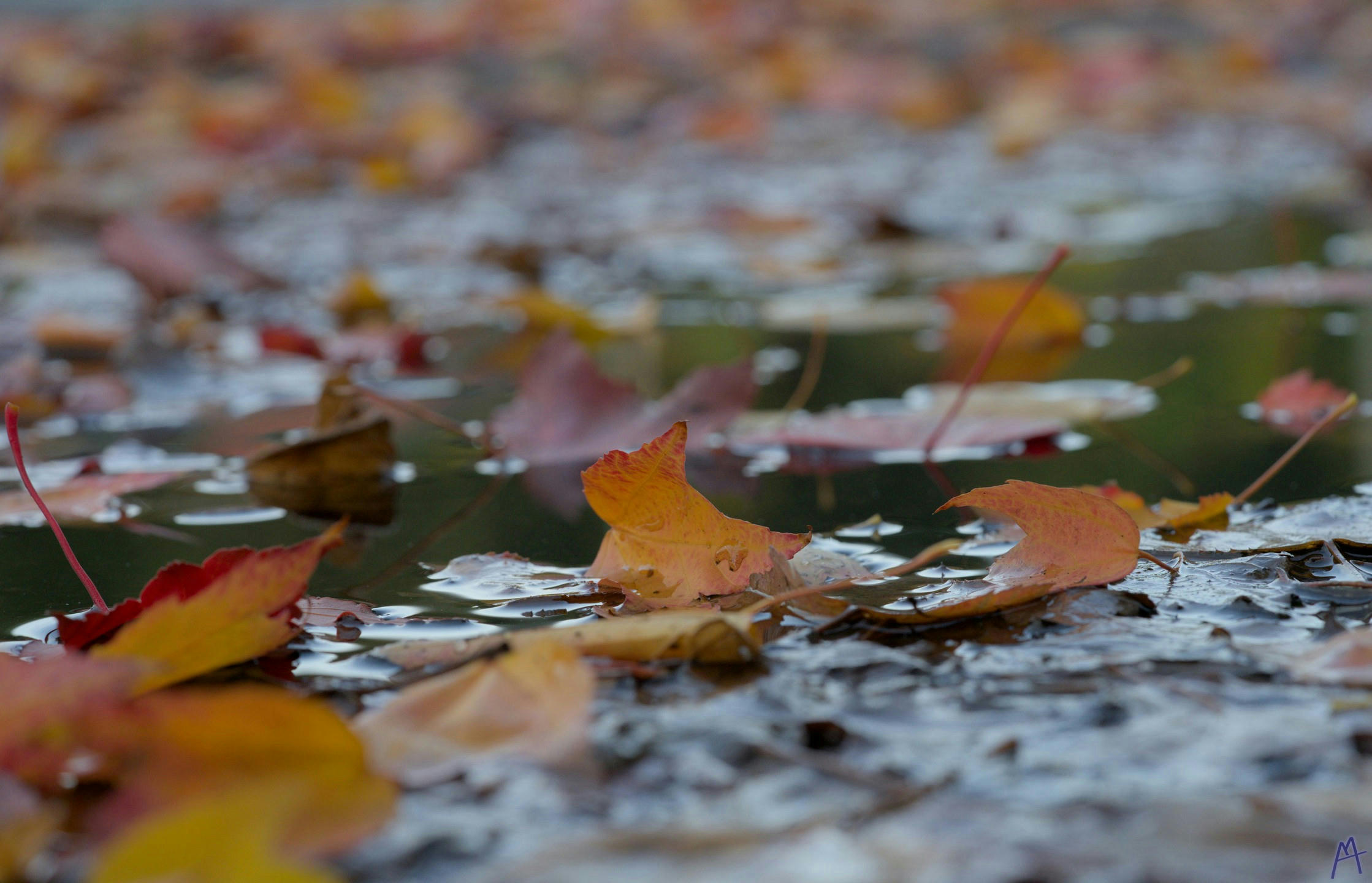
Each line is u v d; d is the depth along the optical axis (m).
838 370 1.38
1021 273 1.95
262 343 1.47
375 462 1.12
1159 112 4.02
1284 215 2.02
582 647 0.93
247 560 0.92
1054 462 1.11
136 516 1.07
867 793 0.88
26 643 0.96
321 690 0.93
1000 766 0.89
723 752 0.89
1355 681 0.91
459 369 1.45
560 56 5.50
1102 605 0.96
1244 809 0.87
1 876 0.86
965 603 0.95
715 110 3.89
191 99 4.18
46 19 6.71
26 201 2.63
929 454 1.13
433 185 3.01
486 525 1.06
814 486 1.09
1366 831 0.86
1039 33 5.82
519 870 0.86
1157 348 1.42
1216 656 0.93
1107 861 0.85
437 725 0.90
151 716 0.88
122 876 0.84
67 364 1.49
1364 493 1.05
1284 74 4.74
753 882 0.85
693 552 0.97
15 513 1.08
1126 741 0.89
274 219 2.59
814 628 0.95
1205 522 1.02
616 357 1.48
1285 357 1.33
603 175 3.14
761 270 2.03
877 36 6.04
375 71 5.24
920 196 2.74
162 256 1.80
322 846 0.87
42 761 0.88
